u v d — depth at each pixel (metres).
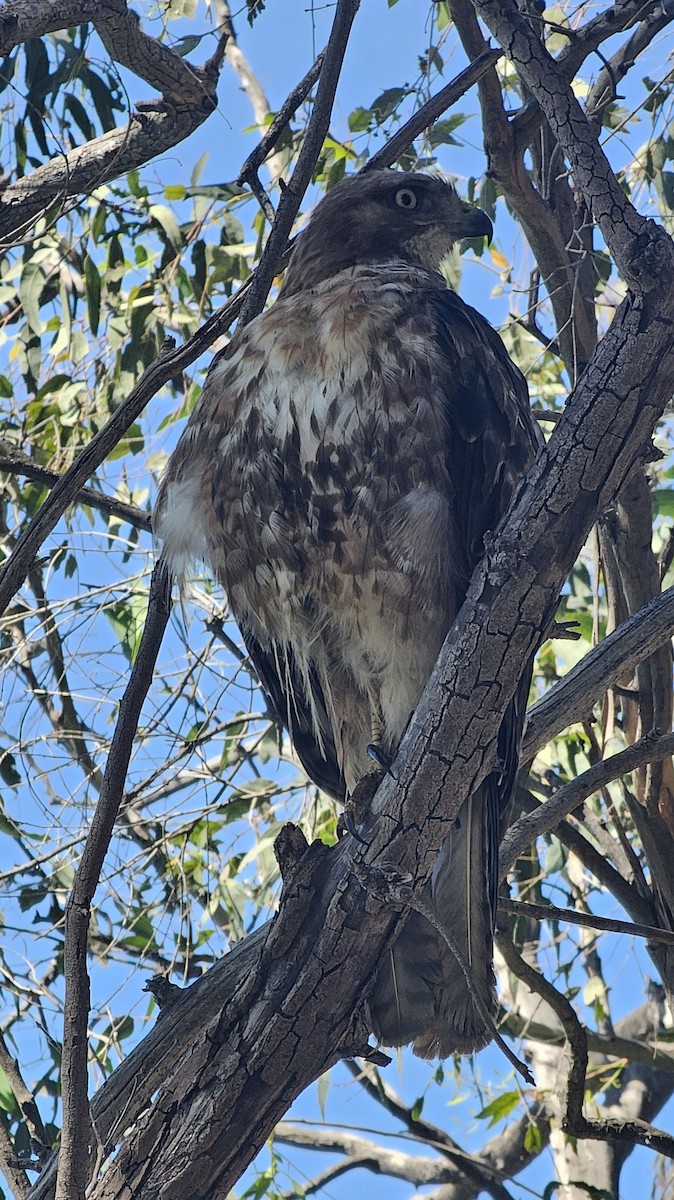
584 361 10.06
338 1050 7.02
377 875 6.25
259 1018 6.77
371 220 10.06
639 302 5.85
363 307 8.30
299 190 7.19
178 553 8.77
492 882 7.38
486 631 6.21
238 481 8.42
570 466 6.06
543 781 11.97
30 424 12.25
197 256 12.01
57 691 11.78
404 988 7.20
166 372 6.54
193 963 11.28
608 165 5.94
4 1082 9.71
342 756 9.13
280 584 8.59
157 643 6.60
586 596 12.23
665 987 10.69
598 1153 13.33
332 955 6.66
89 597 11.36
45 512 6.53
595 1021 13.12
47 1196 7.63
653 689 10.16
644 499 9.91
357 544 8.12
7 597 6.60
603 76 10.24
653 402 5.99
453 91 8.33
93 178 9.87
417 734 6.42
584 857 10.56
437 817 6.49
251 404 8.34
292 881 6.71
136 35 9.14
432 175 10.35
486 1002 7.21
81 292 13.03
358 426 8.05
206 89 9.73
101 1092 7.97
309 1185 11.47
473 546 8.12
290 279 10.21
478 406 8.16
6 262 13.09
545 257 9.81
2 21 8.41
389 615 8.21
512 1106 11.95
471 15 9.38
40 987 10.56
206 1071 6.84
